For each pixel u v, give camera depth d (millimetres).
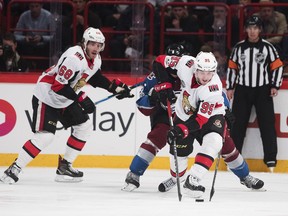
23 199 15422
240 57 21062
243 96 21125
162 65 16344
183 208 14453
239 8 22891
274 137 20984
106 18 23734
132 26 21828
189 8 24172
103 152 21344
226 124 16453
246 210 14461
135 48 21750
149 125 21297
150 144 16875
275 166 21344
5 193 16219
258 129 21453
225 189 17703
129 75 21641
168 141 15156
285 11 23359
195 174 15617
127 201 15391
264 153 21062
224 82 21719
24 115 21250
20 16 23062
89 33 17062
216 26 22266
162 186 16859
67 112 17969
